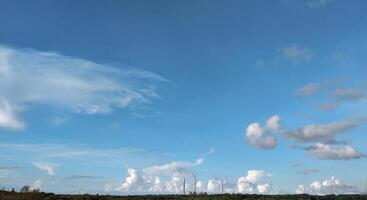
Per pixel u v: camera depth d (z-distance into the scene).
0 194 164.25
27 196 167.25
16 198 164.50
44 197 171.50
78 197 180.00
